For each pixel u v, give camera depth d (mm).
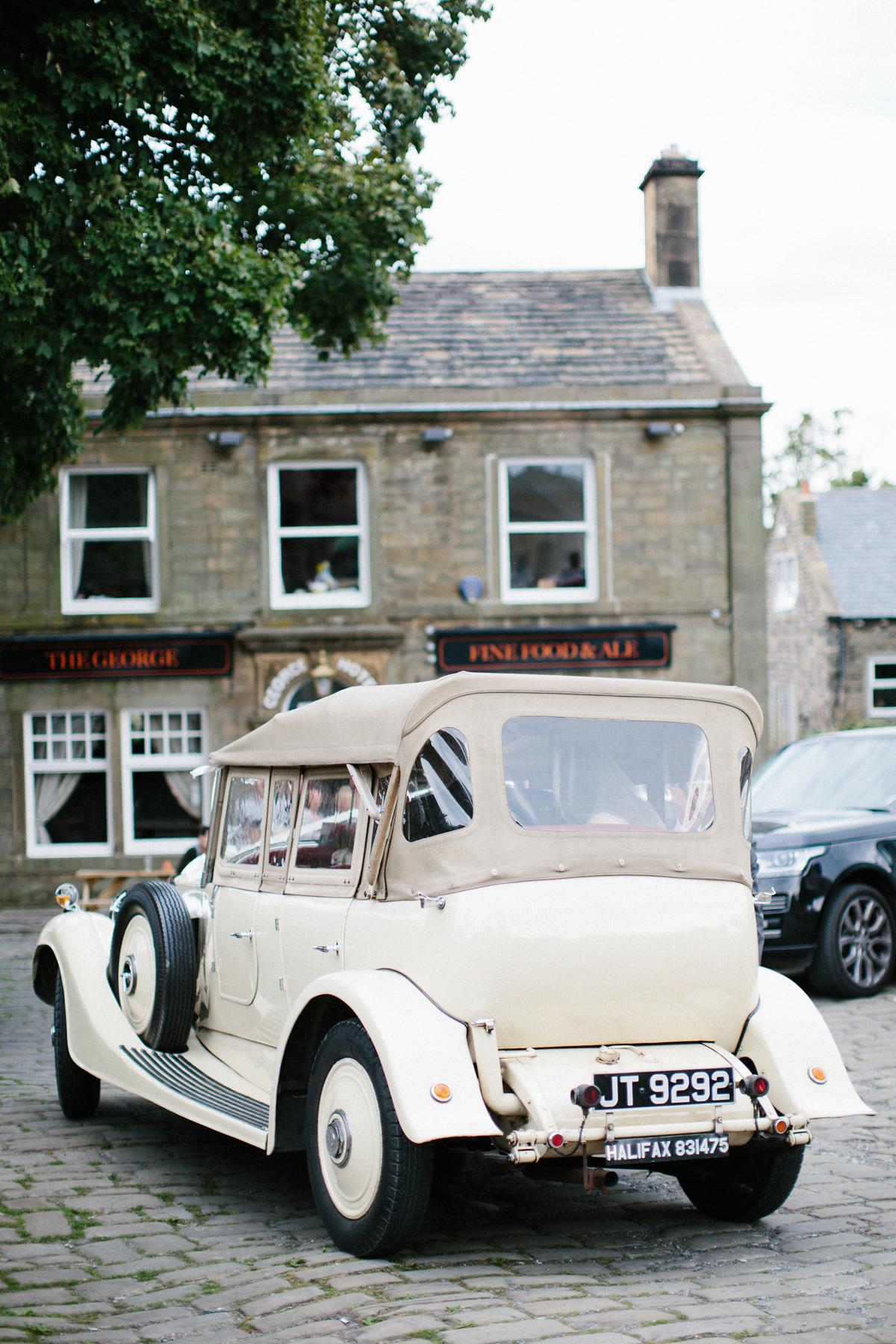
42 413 11008
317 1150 4547
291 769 5477
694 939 4555
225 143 9945
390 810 4641
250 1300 3943
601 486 18344
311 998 4602
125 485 18250
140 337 9789
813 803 11211
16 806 17891
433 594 18203
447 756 4527
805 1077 4562
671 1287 4062
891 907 10289
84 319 9609
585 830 4574
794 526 34469
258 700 18000
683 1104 4324
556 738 4641
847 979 9867
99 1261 4406
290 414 17922
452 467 18219
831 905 9906
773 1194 4750
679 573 18469
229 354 10070
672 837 4711
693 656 18438
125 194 9406
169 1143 6168
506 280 20719
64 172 9234
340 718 5043
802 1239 4672
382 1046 4156
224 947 5895
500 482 18297
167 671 17906
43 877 17922
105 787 18125
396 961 4496
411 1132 3986
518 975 4285
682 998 4539
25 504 11789
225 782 6148
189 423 17953
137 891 6254
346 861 4977
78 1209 5047
